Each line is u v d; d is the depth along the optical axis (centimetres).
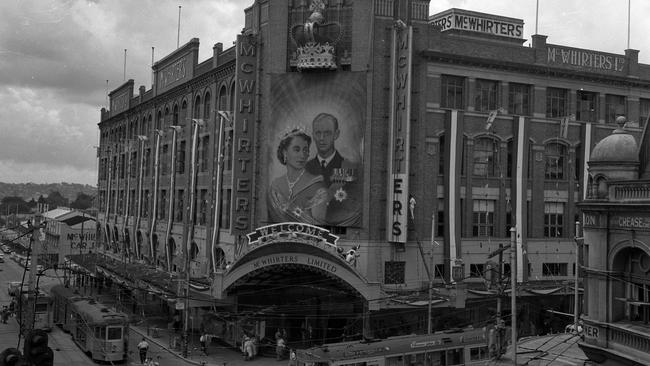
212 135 5359
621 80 5084
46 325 5291
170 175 6362
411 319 4400
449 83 4603
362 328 4334
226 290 4212
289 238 4006
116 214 8400
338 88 4359
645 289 1983
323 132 4375
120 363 4141
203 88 5681
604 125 5053
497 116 4712
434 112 4494
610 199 2098
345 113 4344
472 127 4631
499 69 4712
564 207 4978
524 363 2470
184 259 5756
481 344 3481
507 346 3241
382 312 4244
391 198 4272
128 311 6116
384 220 4322
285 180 4438
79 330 4644
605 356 2078
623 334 2008
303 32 4394
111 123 9150
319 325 4500
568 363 2450
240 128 4578
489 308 4591
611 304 2083
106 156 9362
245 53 4591
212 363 4091
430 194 4453
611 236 2089
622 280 2058
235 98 4603
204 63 5697
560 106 4997
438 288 4181
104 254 8575
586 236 2203
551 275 4866
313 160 4391
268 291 4638
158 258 6556
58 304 5634
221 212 5125
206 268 5138
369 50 4338
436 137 4484
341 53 4391
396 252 4316
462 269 4138
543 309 4778
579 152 5016
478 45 4653
